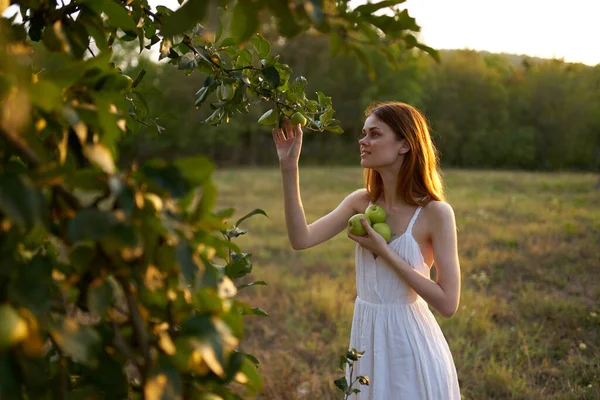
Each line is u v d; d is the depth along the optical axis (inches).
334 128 79.0
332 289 236.5
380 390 85.3
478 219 410.0
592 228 368.2
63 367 25.0
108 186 23.3
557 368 168.6
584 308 215.3
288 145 88.4
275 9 22.4
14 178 20.7
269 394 149.9
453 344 179.3
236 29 22.9
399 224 87.9
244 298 232.5
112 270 24.7
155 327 26.9
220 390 28.5
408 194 86.6
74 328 23.4
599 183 666.2
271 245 339.3
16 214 20.2
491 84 1680.6
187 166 25.0
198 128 1421.0
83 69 25.2
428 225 86.3
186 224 25.6
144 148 1156.5
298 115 75.7
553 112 1631.4
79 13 37.2
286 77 73.2
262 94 73.3
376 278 87.4
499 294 241.4
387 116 86.1
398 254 85.7
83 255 24.3
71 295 28.7
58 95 22.4
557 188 669.9
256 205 524.7
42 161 22.3
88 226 22.3
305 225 91.4
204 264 26.4
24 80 20.4
